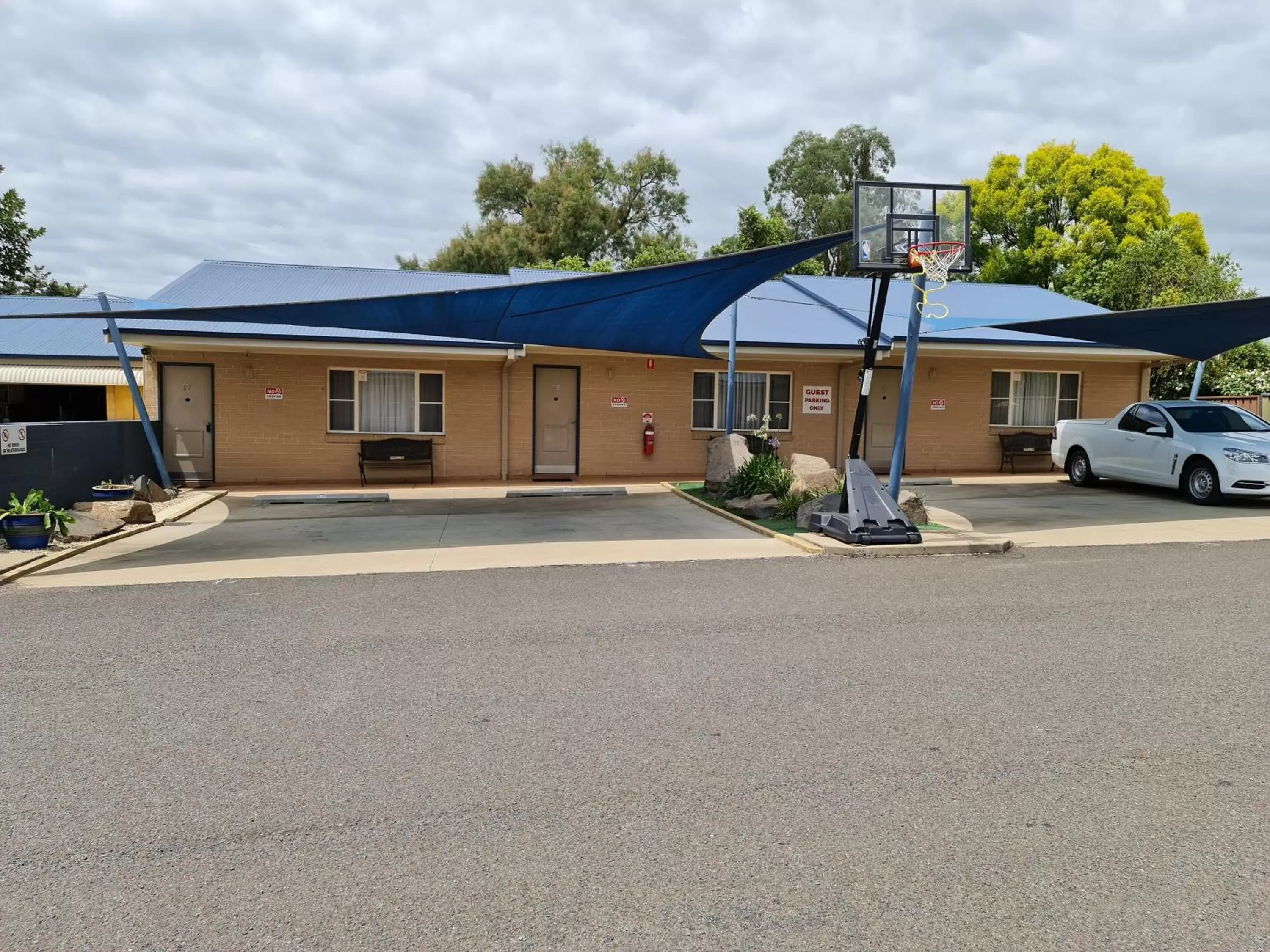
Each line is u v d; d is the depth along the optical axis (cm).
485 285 1988
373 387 1738
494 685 521
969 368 1905
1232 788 376
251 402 1695
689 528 1172
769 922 282
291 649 600
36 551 975
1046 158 3462
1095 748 419
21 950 270
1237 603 714
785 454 1847
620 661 566
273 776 396
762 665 557
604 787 382
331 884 307
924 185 1010
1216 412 1464
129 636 635
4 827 349
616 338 1343
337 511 1366
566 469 1802
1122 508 1326
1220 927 277
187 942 274
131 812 362
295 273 1973
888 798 369
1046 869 312
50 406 2220
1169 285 2425
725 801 368
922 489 1612
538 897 297
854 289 2173
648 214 4678
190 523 1245
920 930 277
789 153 4250
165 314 1046
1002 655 574
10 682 529
